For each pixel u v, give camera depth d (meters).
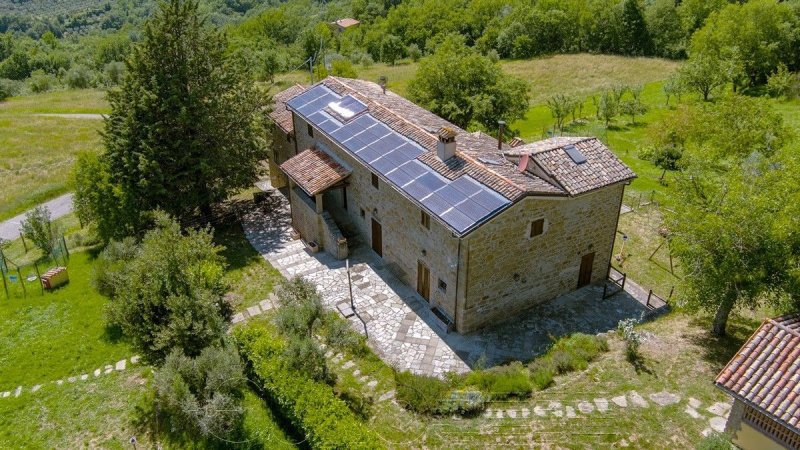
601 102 50.62
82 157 32.12
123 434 20.36
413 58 95.38
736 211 19.89
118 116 31.48
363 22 133.50
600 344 22.06
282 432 19.58
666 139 41.28
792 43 62.66
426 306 25.95
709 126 38.12
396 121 28.83
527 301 25.44
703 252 20.75
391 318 25.20
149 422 20.70
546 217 23.61
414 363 22.53
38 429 20.92
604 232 26.23
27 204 42.16
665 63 76.62
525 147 26.22
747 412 15.89
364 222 30.20
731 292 21.08
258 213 35.91
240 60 35.38
